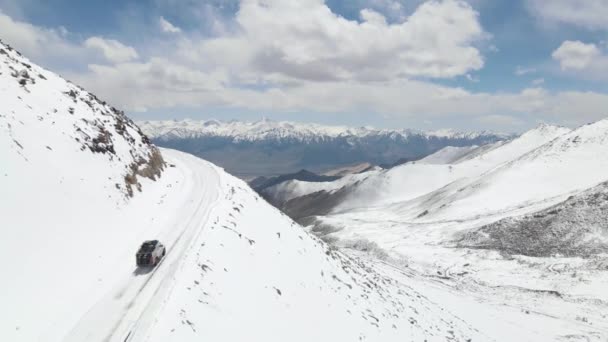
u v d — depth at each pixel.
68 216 25.55
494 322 39.62
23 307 16.66
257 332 17.59
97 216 28.30
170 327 14.36
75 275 20.73
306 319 21.78
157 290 18.80
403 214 145.88
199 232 26.80
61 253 21.95
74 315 16.69
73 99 40.75
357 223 124.94
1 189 22.08
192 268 19.06
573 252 61.19
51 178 27.00
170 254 23.98
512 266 60.94
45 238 22.09
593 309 43.41
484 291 52.66
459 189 141.62
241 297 19.33
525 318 41.53
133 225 30.34
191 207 35.03
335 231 120.12
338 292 28.03
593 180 106.00
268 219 34.22
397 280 48.34
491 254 67.00
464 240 77.62
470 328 36.19
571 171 116.44
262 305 19.97
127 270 21.86
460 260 66.75
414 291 43.78
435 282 55.56
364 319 26.11
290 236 32.72
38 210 23.48
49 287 18.75
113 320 16.11
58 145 31.00
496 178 128.25
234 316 17.53
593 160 119.06
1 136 25.55
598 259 56.12
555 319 41.53
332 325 22.94
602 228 64.56
